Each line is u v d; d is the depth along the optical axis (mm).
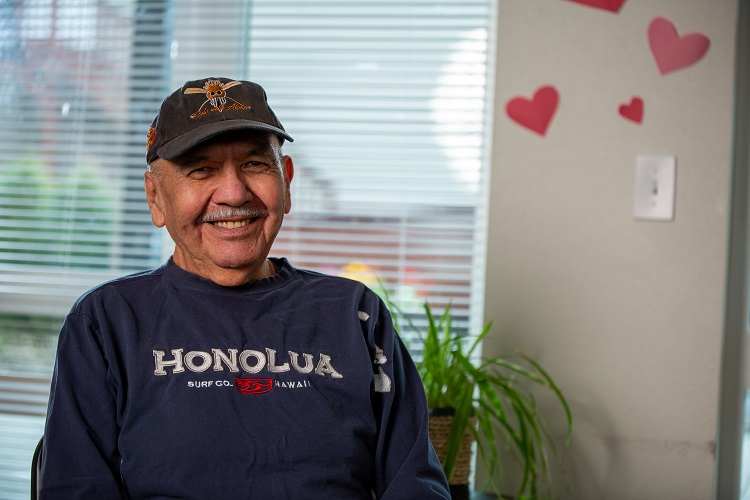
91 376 1331
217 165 1372
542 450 1884
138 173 2252
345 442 1354
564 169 2016
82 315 1354
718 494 2070
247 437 1298
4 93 2277
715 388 1977
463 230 2211
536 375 2016
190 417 1293
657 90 1995
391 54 2223
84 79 2268
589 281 2010
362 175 2229
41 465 1335
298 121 2232
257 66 2254
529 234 2025
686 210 1988
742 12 2061
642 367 1994
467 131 2203
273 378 1346
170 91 2262
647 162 1991
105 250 2252
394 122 2207
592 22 2014
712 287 1981
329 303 1458
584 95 2014
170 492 1287
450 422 1768
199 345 1348
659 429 1989
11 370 2256
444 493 1426
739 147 2066
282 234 2236
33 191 2268
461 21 2203
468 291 2203
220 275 1390
